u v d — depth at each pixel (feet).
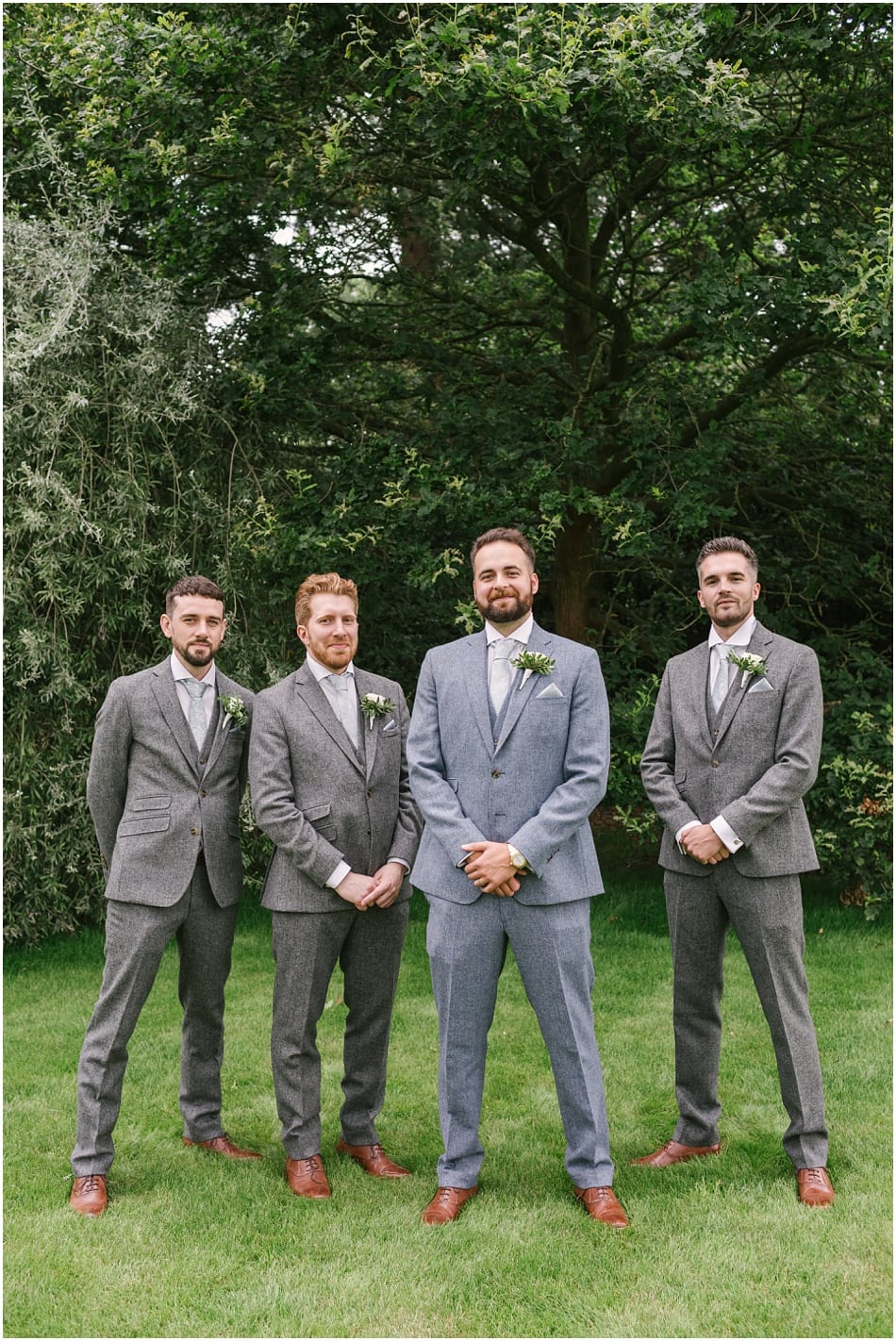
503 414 20.11
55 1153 11.00
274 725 10.56
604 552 26.12
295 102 19.19
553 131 16.60
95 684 19.98
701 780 10.61
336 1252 9.02
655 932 20.21
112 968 10.36
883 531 24.91
